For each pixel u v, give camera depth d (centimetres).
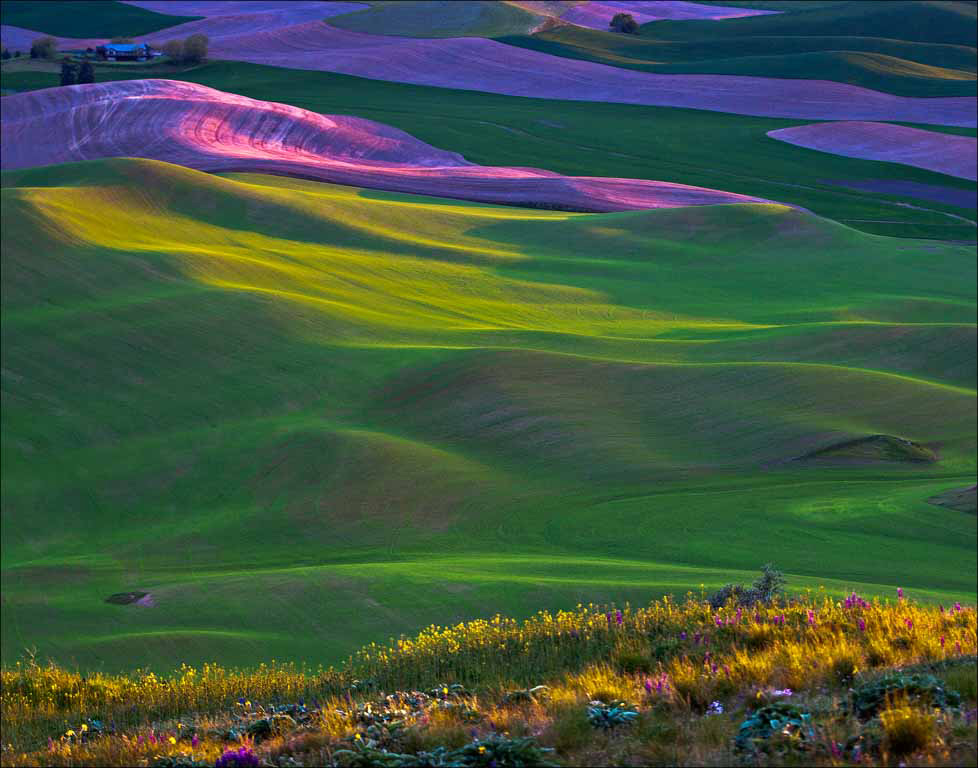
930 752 962
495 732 1190
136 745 1470
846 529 4897
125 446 6556
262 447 6397
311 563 4962
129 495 5969
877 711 1105
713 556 4641
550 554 4803
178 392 7262
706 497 5475
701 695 1260
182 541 5375
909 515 5016
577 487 5719
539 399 6962
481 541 5059
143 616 4178
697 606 2077
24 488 6053
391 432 6650
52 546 5484
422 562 4656
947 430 6419
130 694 2256
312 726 1390
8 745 1798
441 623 3688
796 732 1036
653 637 1828
